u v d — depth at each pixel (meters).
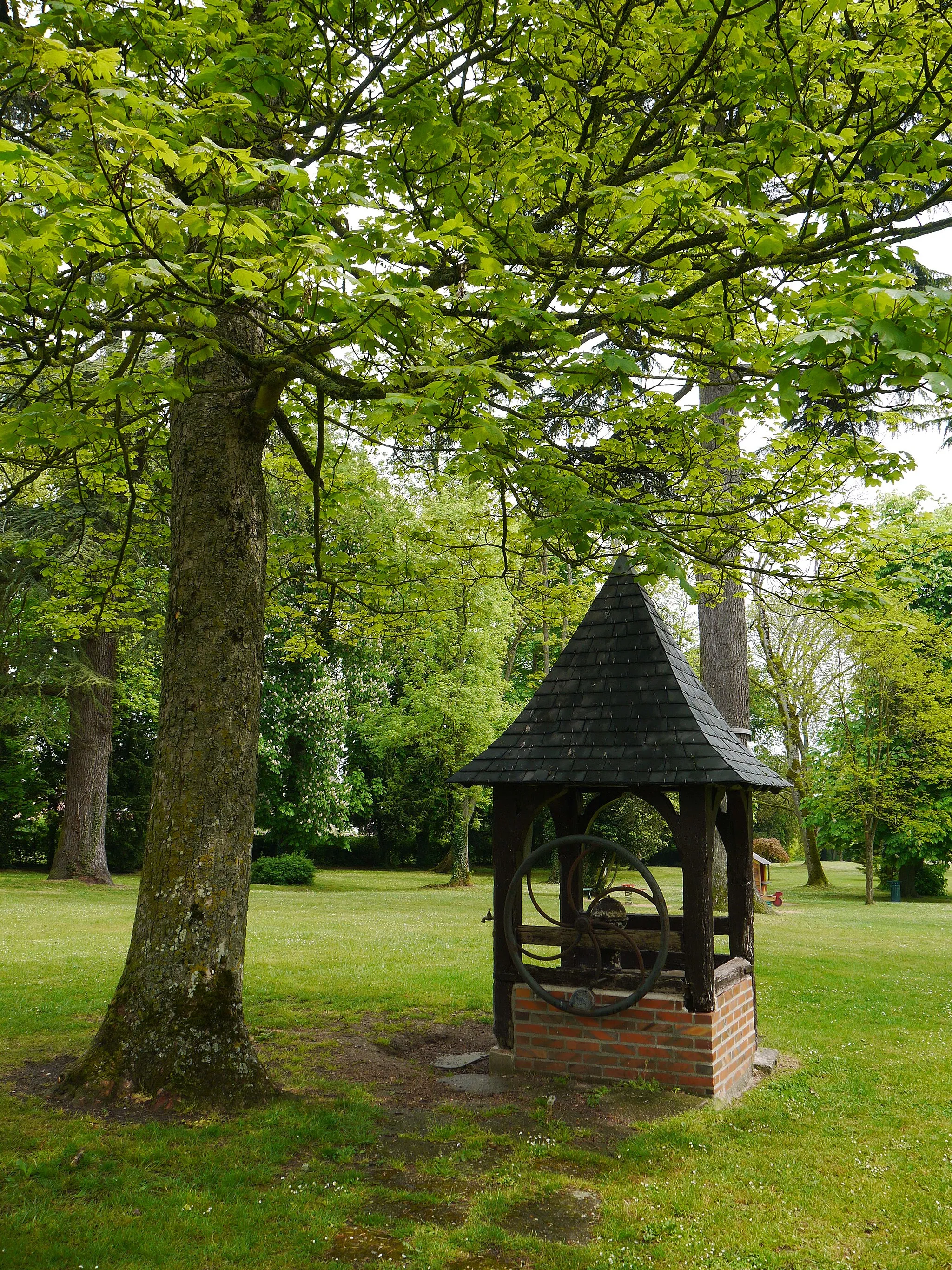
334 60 6.17
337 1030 8.30
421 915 18.91
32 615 19.67
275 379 5.93
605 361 5.02
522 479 6.31
